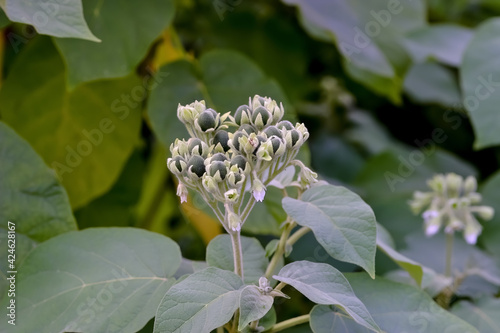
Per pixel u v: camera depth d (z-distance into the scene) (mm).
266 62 1217
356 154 1376
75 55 926
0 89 1010
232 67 1005
